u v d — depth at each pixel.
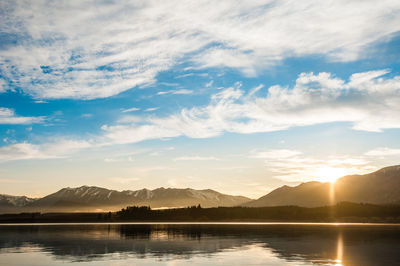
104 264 41.47
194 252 53.38
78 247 61.34
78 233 109.56
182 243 69.44
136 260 44.59
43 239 81.88
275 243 69.38
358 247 61.28
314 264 41.56
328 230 129.38
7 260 45.09
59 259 45.72
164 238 84.00
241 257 47.53
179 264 41.44
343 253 52.31
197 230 131.00
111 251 54.84
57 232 117.88
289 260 44.75
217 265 40.69
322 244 67.06
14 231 127.31
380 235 96.12
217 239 80.31
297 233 106.94
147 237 87.81
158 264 41.41
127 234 102.31
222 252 53.34
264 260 44.75
